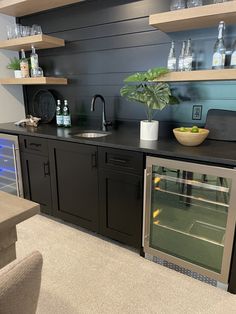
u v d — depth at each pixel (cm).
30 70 271
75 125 267
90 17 238
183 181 158
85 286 160
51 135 212
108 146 180
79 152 199
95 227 210
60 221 239
